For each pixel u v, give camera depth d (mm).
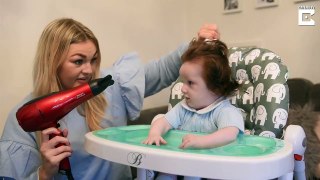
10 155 792
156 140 651
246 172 504
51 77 813
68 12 1389
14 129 821
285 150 583
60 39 793
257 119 898
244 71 1002
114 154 606
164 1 1856
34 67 857
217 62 766
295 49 1562
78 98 654
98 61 875
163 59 1061
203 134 712
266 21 1645
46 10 1314
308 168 908
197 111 800
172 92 1055
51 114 649
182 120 825
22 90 1271
